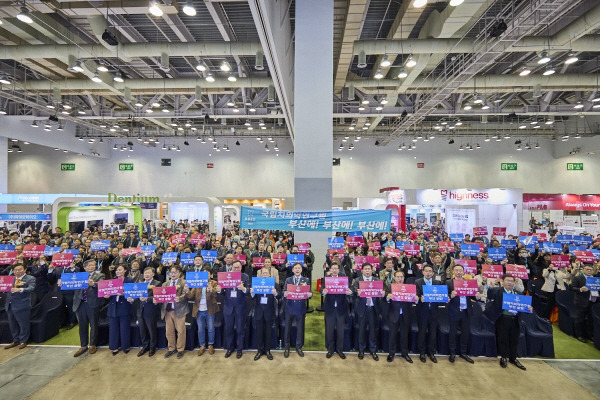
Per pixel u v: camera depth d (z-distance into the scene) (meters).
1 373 4.72
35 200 15.57
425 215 19.50
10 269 6.69
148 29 9.98
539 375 4.72
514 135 20.20
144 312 5.20
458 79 10.20
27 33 8.81
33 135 17.11
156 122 17.95
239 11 9.12
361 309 5.24
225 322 5.27
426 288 5.05
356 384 4.48
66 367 4.88
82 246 8.34
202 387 4.39
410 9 7.95
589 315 5.93
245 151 22.95
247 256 8.32
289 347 5.28
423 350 5.11
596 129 18.92
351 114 14.36
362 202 18.98
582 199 18.97
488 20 9.06
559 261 7.52
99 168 22.91
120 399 4.13
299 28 8.24
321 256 9.03
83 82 12.30
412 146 21.08
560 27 8.75
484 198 16.52
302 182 8.31
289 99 10.80
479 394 4.27
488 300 5.28
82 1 7.09
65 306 6.45
